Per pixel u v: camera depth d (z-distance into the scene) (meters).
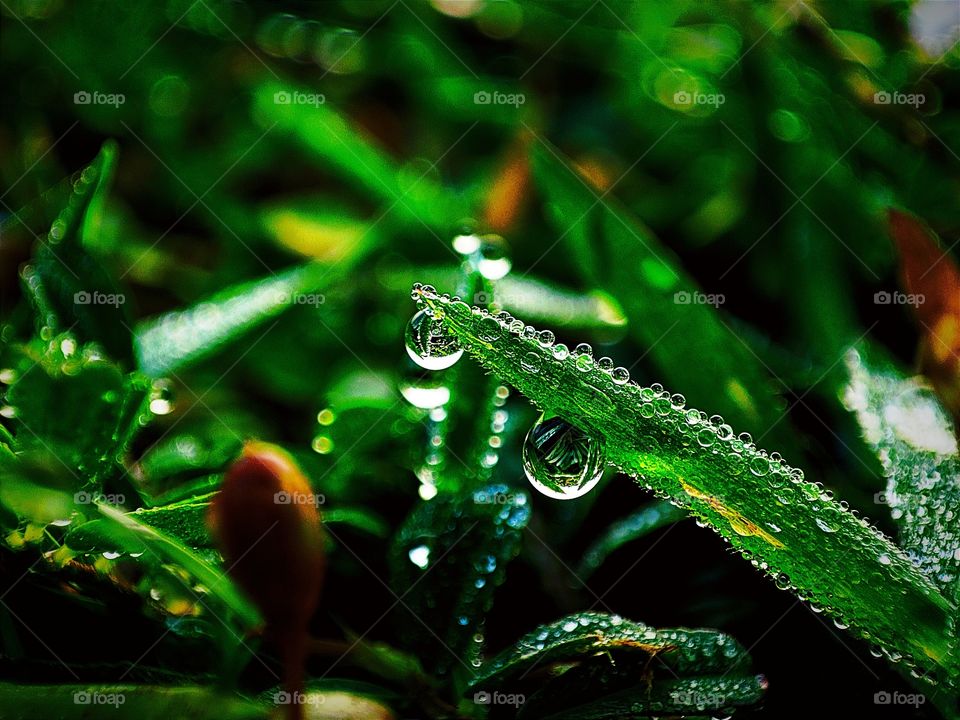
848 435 0.08
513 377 0.06
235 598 0.06
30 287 0.07
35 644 0.06
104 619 0.06
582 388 0.06
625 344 0.08
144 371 0.07
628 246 0.07
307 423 0.08
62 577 0.06
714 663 0.06
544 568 0.07
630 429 0.06
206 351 0.08
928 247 0.06
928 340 0.06
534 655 0.06
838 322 0.08
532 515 0.07
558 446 0.06
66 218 0.07
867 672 0.06
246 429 0.08
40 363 0.06
